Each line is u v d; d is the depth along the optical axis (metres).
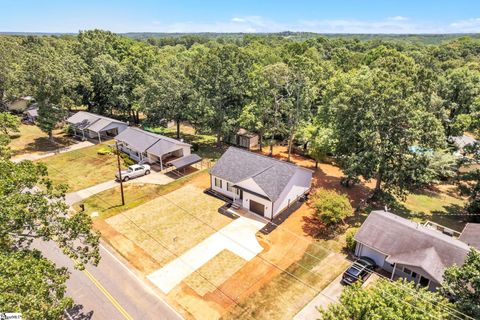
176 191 34.66
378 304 12.38
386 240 22.58
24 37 124.44
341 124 33.88
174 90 45.78
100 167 41.00
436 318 11.99
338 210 26.20
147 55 67.69
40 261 13.68
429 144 29.61
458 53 107.94
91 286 20.89
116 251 24.48
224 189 33.41
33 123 60.72
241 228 27.80
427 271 19.66
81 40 69.38
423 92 34.69
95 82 57.84
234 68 44.06
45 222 15.83
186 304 19.58
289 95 42.56
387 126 30.28
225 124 44.69
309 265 23.23
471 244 22.91
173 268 22.72
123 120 62.09
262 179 29.78
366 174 30.47
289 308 19.38
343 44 119.62
